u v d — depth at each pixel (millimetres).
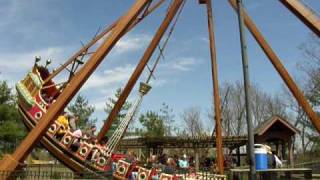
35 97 20859
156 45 25094
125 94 25016
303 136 57000
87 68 18703
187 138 38688
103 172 19875
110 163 20266
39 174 19984
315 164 25938
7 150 41750
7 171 17094
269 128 33344
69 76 21891
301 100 20734
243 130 67062
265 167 17016
